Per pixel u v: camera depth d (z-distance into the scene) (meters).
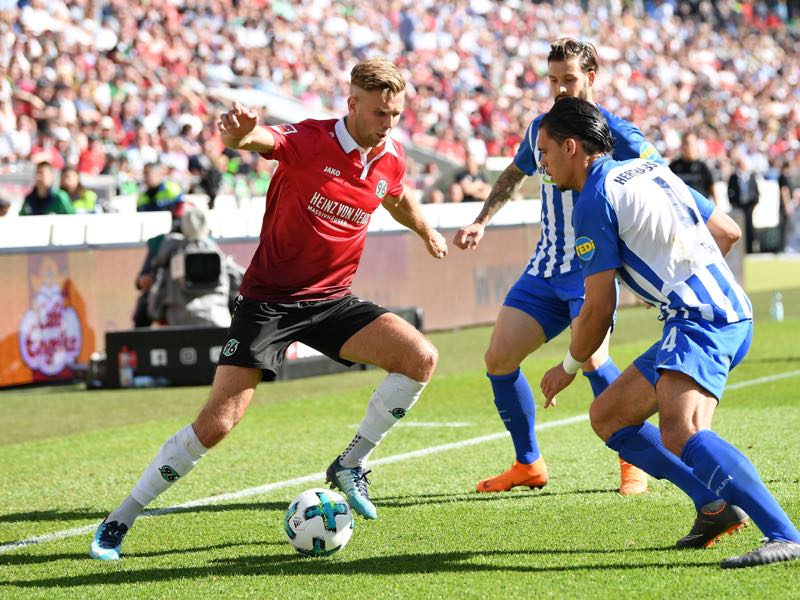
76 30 26.66
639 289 5.45
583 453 8.52
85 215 14.28
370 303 6.52
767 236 34.81
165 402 12.15
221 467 8.52
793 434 8.89
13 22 25.34
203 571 5.67
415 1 39.41
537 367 13.86
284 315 6.27
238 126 5.75
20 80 23.59
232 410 6.10
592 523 6.36
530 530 6.25
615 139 6.97
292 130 6.12
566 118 5.43
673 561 5.45
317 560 5.80
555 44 7.11
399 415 6.49
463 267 18.45
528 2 44.94
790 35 57.53
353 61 35.06
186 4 31.58
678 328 5.32
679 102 45.62
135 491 6.07
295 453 9.01
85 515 7.18
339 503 5.90
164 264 13.64
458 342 16.64
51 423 11.01
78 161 22.39
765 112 48.44
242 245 15.42
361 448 6.59
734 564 5.20
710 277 5.34
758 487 5.17
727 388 11.48
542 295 7.25
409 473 8.05
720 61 50.91
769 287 24.41
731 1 56.66
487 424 10.06
